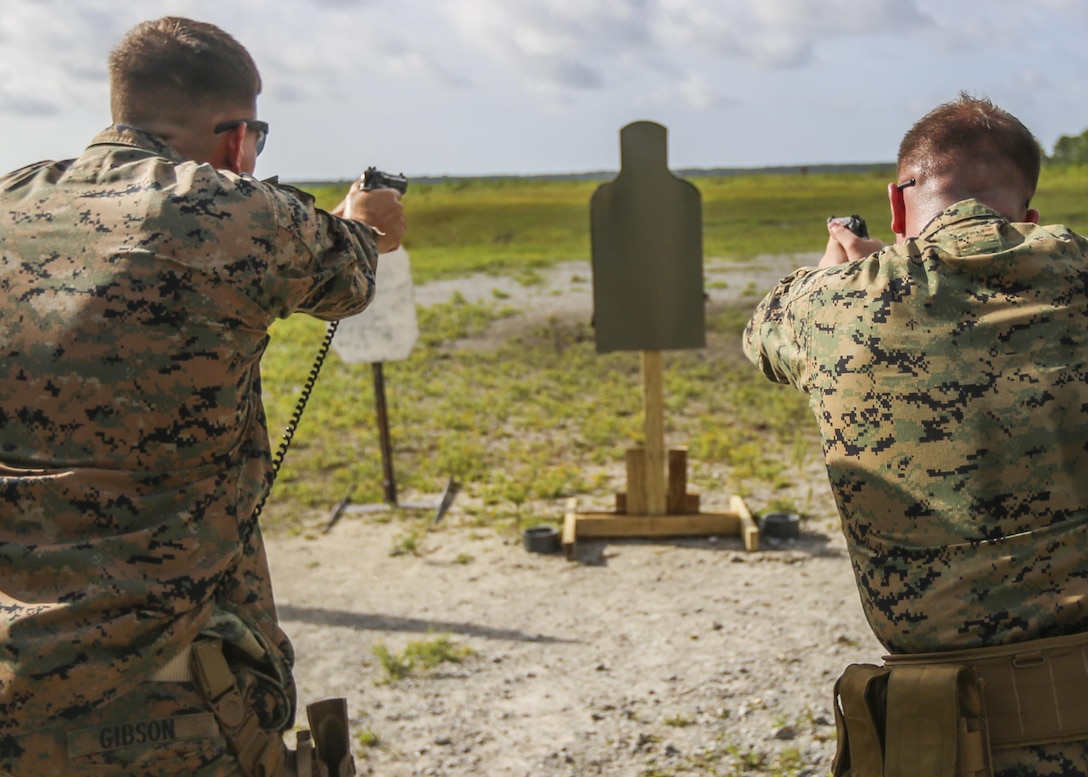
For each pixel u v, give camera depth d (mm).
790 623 4375
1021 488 1556
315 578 5230
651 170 5410
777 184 35688
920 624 1585
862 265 1740
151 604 1532
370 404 9227
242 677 1674
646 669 4000
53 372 1526
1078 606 1524
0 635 1495
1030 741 1504
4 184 1688
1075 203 23047
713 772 3232
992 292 1633
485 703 3779
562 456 7574
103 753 1529
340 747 1805
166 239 1544
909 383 1613
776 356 1849
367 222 1981
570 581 5070
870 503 1641
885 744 1536
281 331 13266
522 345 11938
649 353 5605
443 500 6441
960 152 1770
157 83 1716
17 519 1533
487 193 38469
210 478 1614
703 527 5637
